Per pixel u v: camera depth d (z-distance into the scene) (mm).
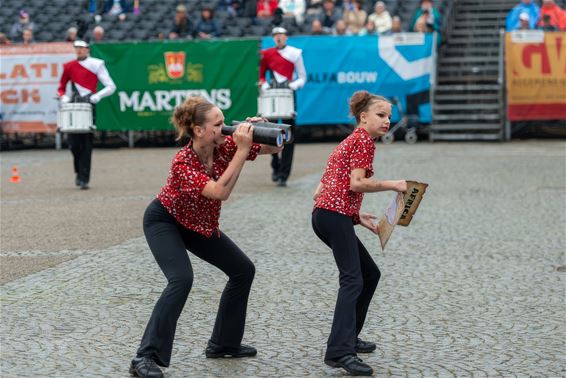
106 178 19703
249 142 6648
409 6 29500
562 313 8727
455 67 28344
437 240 12398
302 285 9836
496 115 26812
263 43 26250
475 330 8172
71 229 13281
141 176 19984
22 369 7055
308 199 15977
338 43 26188
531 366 7133
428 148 24922
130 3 31391
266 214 14344
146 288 9680
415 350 7590
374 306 9031
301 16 29625
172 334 6828
